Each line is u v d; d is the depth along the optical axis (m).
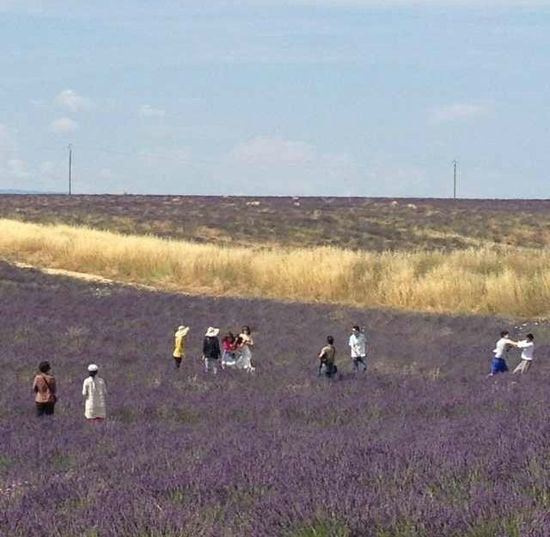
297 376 55.22
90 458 27.72
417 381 51.50
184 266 110.69
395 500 15.48
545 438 21.83
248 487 18.52
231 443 26.59
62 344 65.88
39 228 138.25
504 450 20.22
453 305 91.75
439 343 72.75
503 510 14.81
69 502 18.95
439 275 94.94
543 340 73.06
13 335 69.00
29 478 23.89
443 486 17.36
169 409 41.72
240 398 44.84
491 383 47.91
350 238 171.12
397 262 100.62
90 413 38.81
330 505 15.48
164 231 173.50
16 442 31.84
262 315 87.25
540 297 88.44
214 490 18.58
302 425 35.16
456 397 41.31
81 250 119.38
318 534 14.55
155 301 94.56
